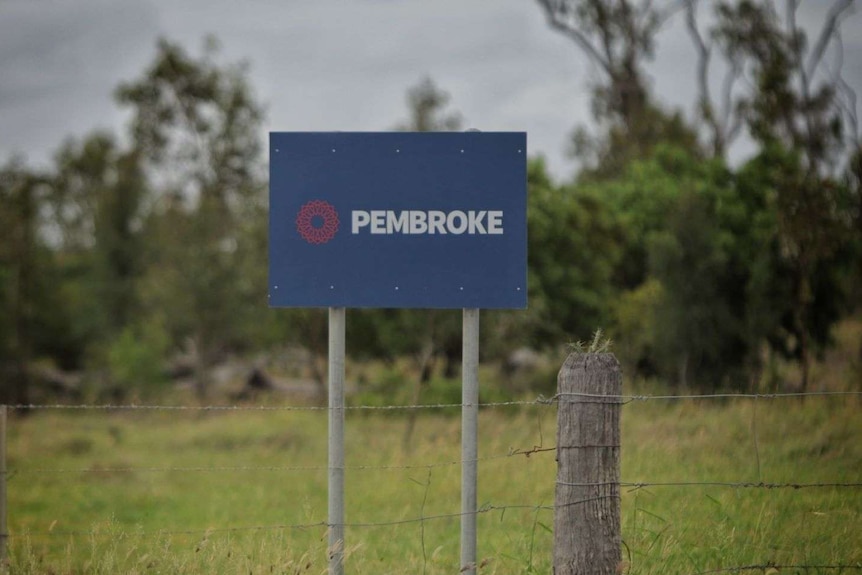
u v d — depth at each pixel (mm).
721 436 10672
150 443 20156
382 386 26688
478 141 6438
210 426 21734
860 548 6828
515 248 6430
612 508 5543
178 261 36250
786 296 18391
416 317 25953
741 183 27625
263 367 37438
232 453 18328
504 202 6434
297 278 6516
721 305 18547
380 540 9641
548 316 25984
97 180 60125
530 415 15703
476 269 6438
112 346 36062
